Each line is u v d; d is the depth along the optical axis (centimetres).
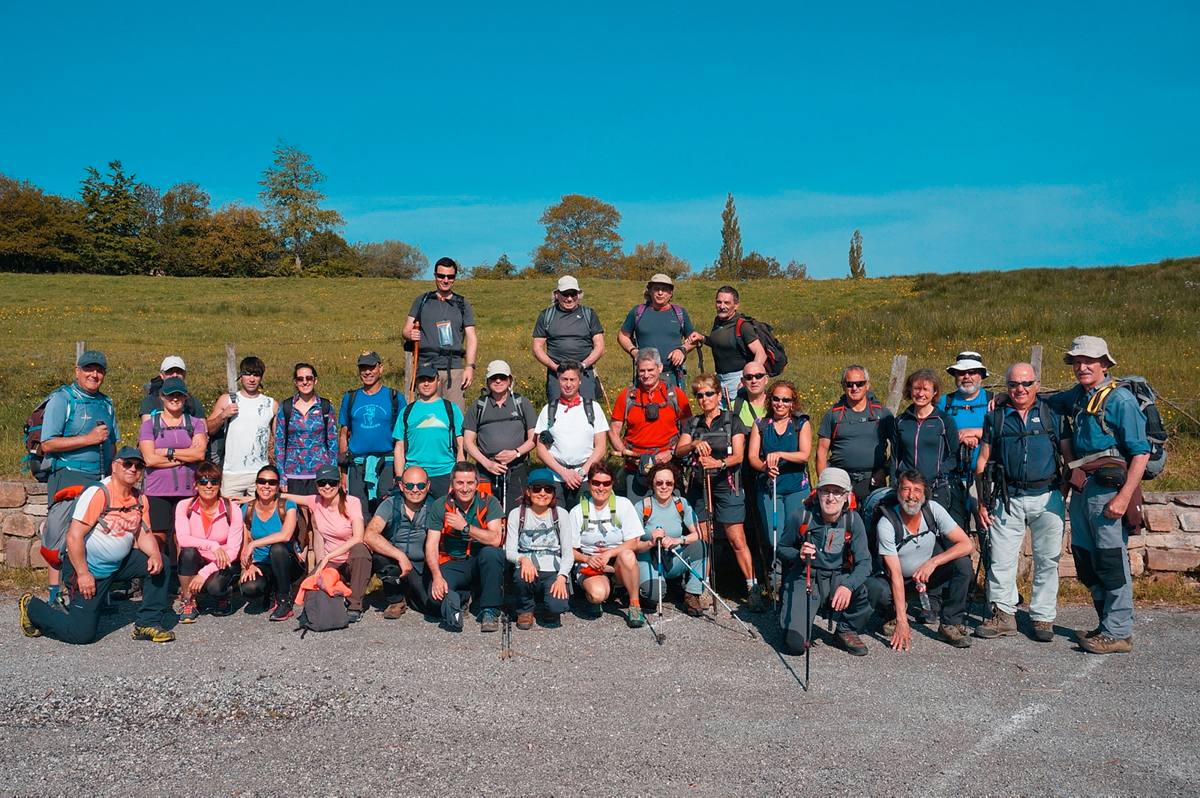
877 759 439
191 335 2461
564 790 407
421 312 832
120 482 609
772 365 816
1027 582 754
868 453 693
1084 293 2825
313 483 737
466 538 657
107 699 511
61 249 7325
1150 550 755
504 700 511
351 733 467
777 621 661
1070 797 404
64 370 1634
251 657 582
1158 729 473
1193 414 1106
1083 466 597
